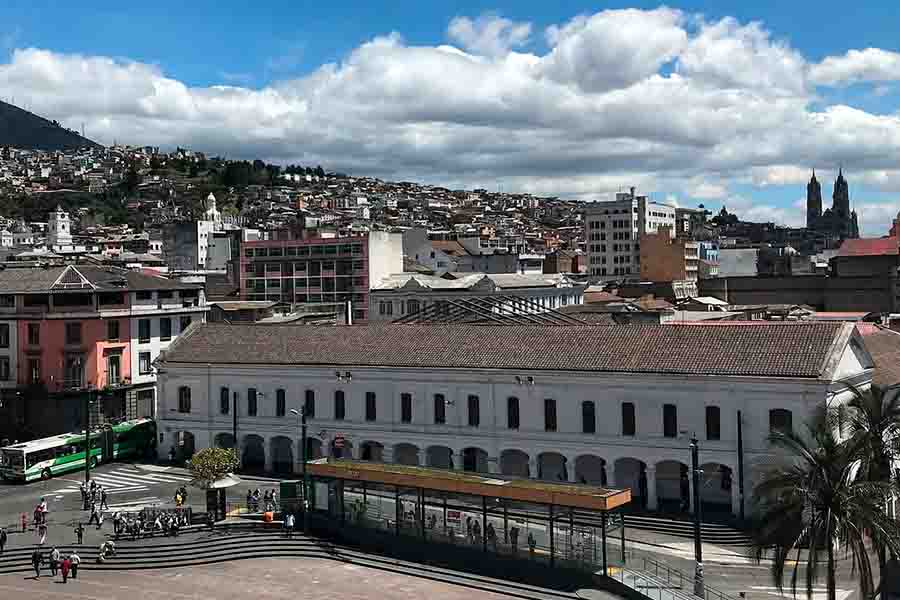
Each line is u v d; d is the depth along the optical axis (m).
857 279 171.00
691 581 53.81
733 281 183.12
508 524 58.06
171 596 54.59
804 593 51.56
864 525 41.31
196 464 67.75
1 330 98.81
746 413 64.44
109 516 71.25
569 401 71.38
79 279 98.50
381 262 155.25
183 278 120.62
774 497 43.91
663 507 69.00
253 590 55.50
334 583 56.78
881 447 49.09
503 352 75.69
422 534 61.69
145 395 102.00
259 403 85.19
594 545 54.94
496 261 199.62
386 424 79.00
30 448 83.62
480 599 53.38
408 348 80.31
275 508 70.06
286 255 159.50
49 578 59.03
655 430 68.00
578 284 169.00
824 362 62.75
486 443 74.62
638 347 71.00
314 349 84.50
